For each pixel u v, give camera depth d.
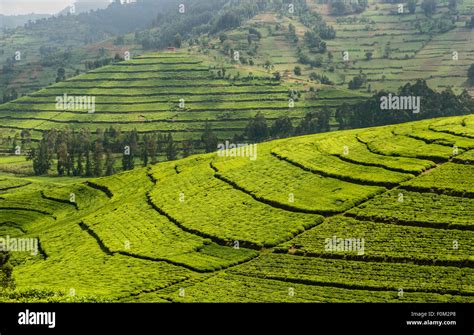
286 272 113.81
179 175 182.00
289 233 128.38
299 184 152.25
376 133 177.38
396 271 106.44
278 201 144.25
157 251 133.25
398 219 123.75
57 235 162.50
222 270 120.25
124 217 160.88
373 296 99.25
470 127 165.25
